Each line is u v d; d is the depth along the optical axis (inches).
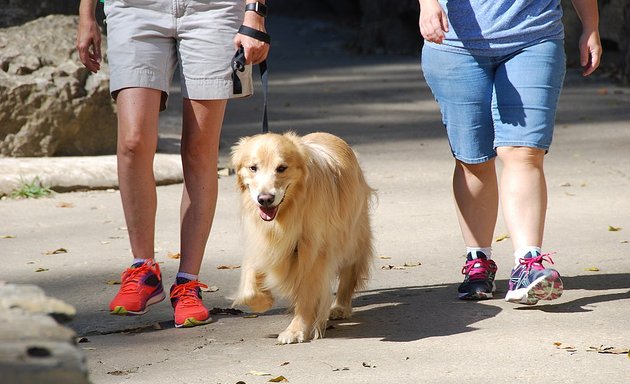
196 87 357.7
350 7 2055.9
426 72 379.9
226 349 330.0
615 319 345.4
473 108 371.6
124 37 353.1
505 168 366.0
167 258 474.6
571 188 620.4
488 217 386.3
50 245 505.0
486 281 384.5
